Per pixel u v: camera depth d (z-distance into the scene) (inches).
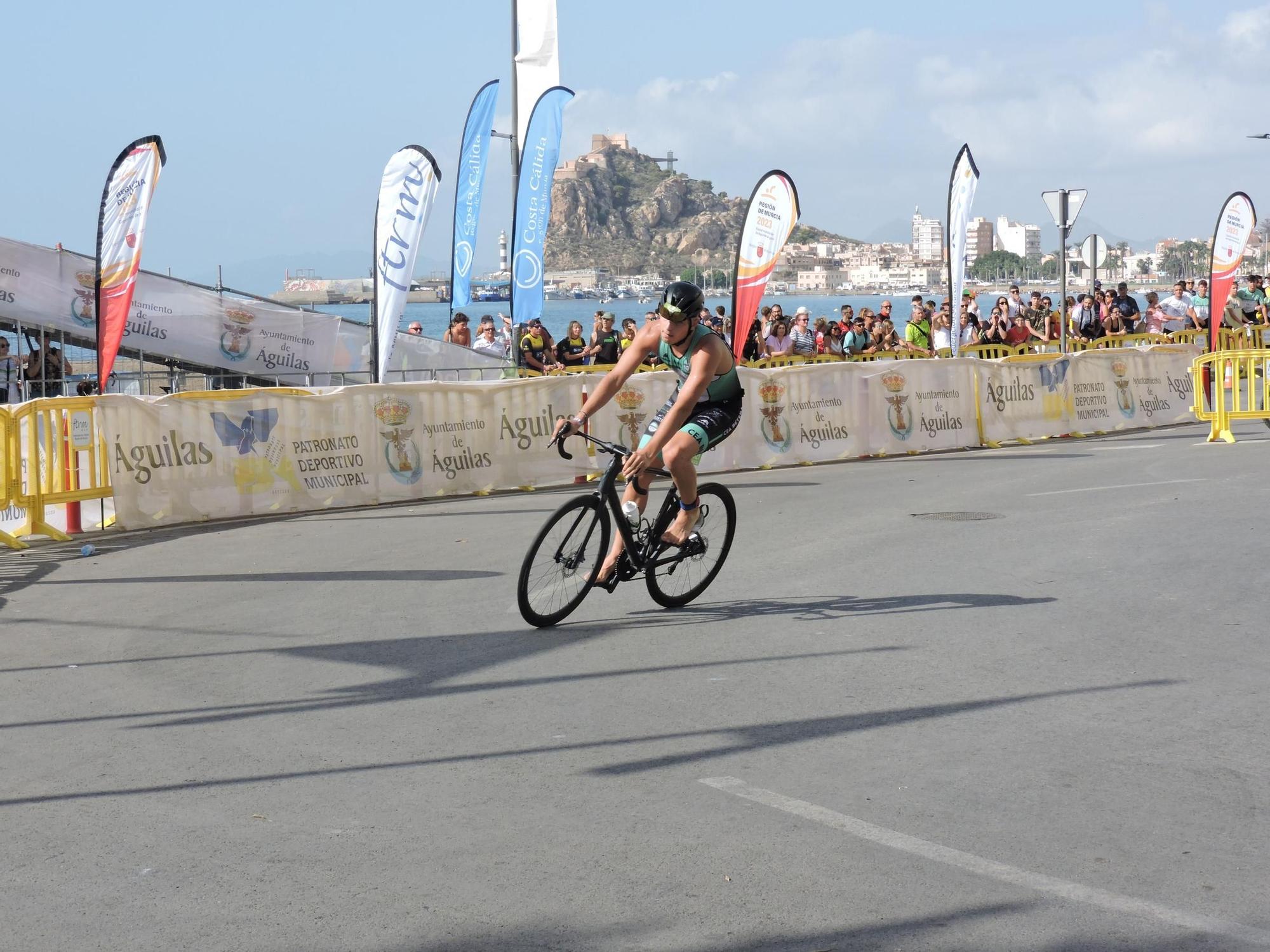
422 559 347.9
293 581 320.2
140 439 417.1
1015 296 956.0
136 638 259.4
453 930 126.6
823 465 586.9
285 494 449.4
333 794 165.9
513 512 444.8
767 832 151.0
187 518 427.8
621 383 264.2
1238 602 272.5
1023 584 295.9
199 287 755.4
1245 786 164.9
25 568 349.7
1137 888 134.8
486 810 159.2
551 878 138.5
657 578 275.6
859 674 221.5
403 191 577.0
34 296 711.7
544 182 663.8
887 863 141.7
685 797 162.9
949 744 182.9
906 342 866.1
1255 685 211.6
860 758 177.2
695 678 220.4
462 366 821.9
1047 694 208.1
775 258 629.6
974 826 152.3
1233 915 128.6
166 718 201.9
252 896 135.2
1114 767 172.4
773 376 580.1
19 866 144.0
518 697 209.9
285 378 780.6
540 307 674.2
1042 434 679.7
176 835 152.5
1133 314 951.0
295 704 208.2
